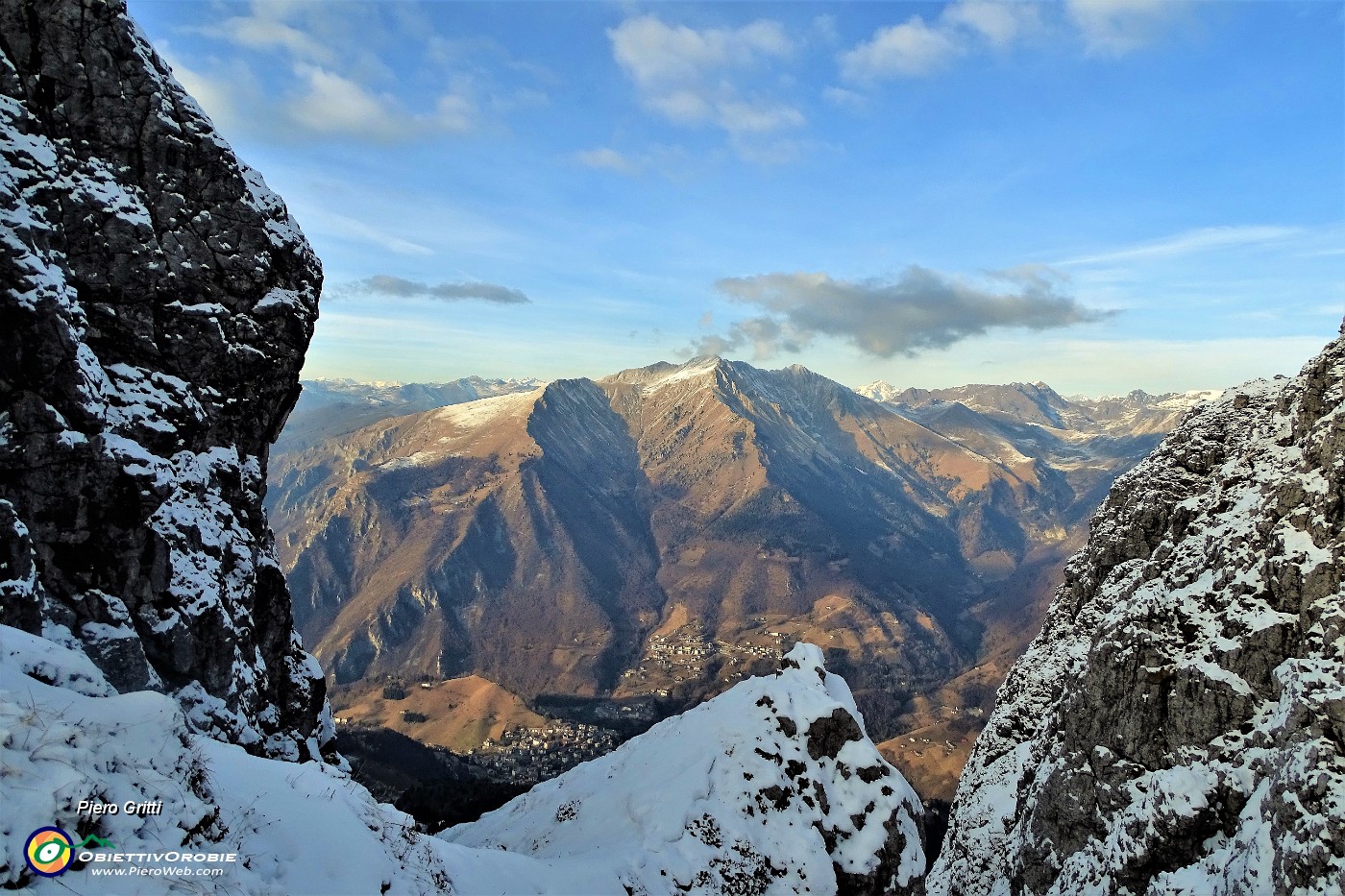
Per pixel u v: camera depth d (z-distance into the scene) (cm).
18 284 2989
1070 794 5075
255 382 4138
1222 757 4125
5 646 1870
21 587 2762
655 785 3969
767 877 3541
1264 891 3316
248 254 4053
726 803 3788
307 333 4466
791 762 4044
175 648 3312
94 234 3450
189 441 3791
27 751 1367
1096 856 4572
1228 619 4466
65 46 3438
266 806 1877
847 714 4334
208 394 3878
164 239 3738
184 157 3812
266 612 4253
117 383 3478
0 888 1142
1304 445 4688
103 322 3481
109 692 2058
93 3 3503
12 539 2783
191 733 1842
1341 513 4119
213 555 3638
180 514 3478
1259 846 3466
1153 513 6750
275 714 4069
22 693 1580
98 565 3159
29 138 3291
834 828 3881
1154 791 4259
